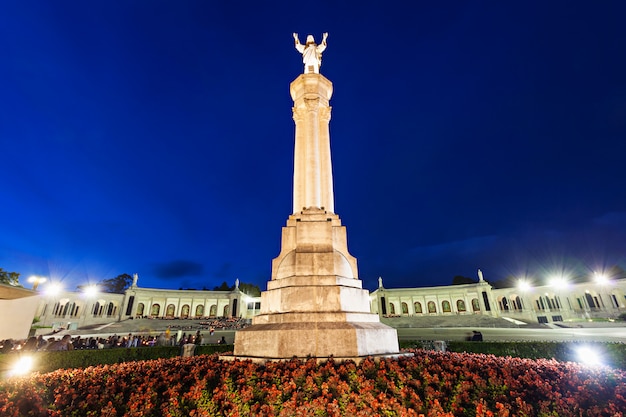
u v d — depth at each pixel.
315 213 10.94
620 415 5.03
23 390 5.92
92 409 5.62
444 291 73.56
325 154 12.73
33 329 41.88
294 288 9.24
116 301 70.12
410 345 20.11
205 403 5.50
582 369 7.32
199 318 68.25
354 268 10.79
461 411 5.26
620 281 55.59
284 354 7.75
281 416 5.12
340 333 7.92
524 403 5.32
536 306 64.44
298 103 13.35
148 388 6.03
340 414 5.14
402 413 5.02
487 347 16.75
